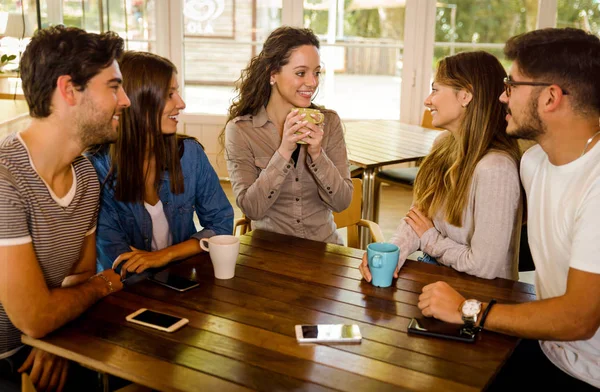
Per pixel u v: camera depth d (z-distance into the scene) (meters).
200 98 5.34
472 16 5.02
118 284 1.59
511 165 1.74
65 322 1.39
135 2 5.14
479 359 1.28
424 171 2.00
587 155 1.44
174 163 1.95
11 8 5.04
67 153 1.48
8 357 1.61
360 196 2.54
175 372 1.21
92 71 1.42
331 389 1.17
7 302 1.34
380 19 5.12
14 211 1.37
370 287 1.62
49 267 1.54
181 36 5.19
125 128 1.85
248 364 1.24
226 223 2.09
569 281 1.37
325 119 2.27
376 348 1.31
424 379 1.20
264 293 1.57
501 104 1.80
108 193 1.93
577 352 1.49
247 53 5.23
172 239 2.06
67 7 5.14
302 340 1.33
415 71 5.17
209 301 1.52
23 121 3.50
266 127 2.23
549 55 1.41
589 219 1.36
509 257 1.88
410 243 1.89
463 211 1.82
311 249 1.89
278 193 2.11
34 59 1.39
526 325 1.35
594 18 4.87
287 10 5.14
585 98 1.40
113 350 1.29
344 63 5.25
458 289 1.63
